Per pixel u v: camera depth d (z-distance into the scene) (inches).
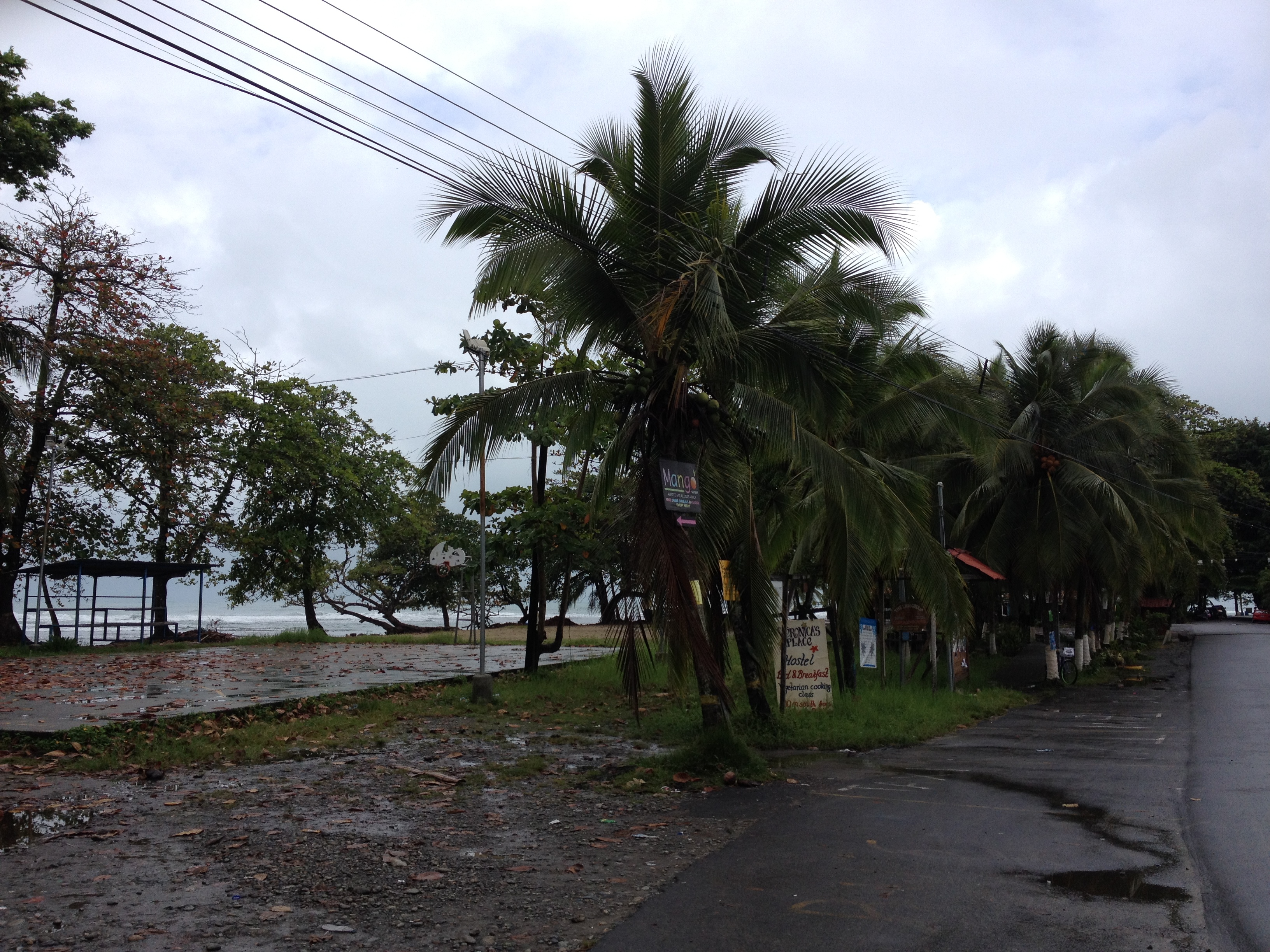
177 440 1109.7
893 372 636.7
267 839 261.7
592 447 663.8
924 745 468.8
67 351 1009.5
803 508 605.9
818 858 249.6
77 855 244.4
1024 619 1387.8
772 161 403.5
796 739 458.9
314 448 1408.7
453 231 376.8
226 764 378.9
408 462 1581.0
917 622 719.7
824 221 382.3
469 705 565.9
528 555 743.1
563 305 390.0
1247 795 335.3
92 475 1168.2
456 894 217.8
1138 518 998.4
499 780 354.9
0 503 903.7
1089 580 1134.4
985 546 956.6
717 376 407.8
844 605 468.8
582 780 357.7
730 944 187.9
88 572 1075.9
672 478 370.9
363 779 352.2
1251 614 3191.4
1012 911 207.8
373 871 233.9
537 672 733.3
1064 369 957.2
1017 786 353.7
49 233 1020.5
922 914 205.6
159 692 565.6
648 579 367.9
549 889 221.8
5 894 212.4
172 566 1155.9
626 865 243.0
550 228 371.9
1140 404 939.3
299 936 189.8
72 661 849.5
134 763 373.4
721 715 402.9
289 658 896.3
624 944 187.9
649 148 392.5
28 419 936.3
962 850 258.8
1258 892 221.1
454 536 950.4
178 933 189.5
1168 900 215.5
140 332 1087.0
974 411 729.0
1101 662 1063.0
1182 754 437.4
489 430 410.0
